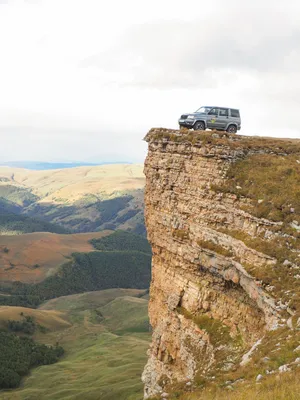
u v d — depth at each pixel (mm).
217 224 27359
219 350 24156
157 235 33969
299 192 23938
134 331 185375
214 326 26312
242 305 24578
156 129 34875
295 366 14055
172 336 30891
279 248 21688
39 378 126500
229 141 29969
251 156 29016
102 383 103688
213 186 28156
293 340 15992
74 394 96750
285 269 20484
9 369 131375
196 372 24734
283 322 18281
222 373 19766
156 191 33812
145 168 35719
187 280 30062
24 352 152000
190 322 28344
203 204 28656
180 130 32594
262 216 23969
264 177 26406
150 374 33438
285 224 22547
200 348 26438
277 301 19484
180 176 31344
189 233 29812
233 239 25141
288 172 26203
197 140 30281
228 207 26812
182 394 19734
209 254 26781
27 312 198500
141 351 140375
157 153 33875
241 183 27078
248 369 16484
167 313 32062
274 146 29969
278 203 23859
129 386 89562
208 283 27734
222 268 25625
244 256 23688
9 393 111562
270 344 17188
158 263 34719
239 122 36500
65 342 178250
